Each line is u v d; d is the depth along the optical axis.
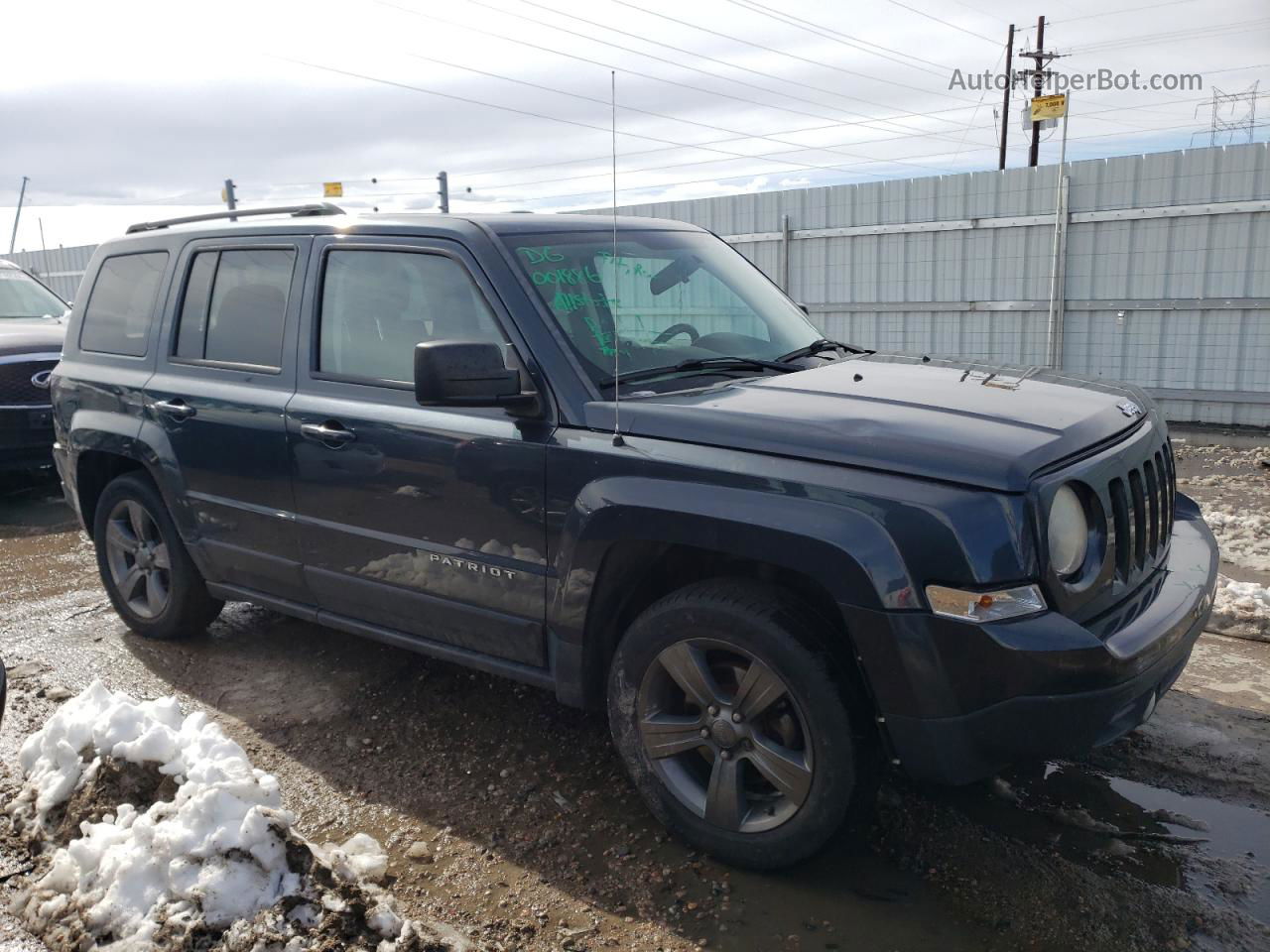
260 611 5.30
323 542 3.88
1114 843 3.10
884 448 2.73
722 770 2.97
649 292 3.71
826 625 2.85
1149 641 2.73
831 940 2.67
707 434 2.93
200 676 4.45
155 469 4.48
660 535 2.93
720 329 3.84
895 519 2.63
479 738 3.85
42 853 3.01
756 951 2.64
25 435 7.68
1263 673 4.29
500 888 2.93
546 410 3.22
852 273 12.29
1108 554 2.85
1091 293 10.73
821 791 2.79
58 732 3.35
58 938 2.64
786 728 2.88
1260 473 8.45
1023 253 11.07
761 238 12.95
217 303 4.36
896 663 2.64
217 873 2.60
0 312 8.89
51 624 5.14
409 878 2.98
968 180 11.29
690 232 4.37
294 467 3.90
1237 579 5.55
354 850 3.05
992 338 11.45
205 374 4.31
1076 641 2.55
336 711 4.09
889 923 2.74
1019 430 2.85
